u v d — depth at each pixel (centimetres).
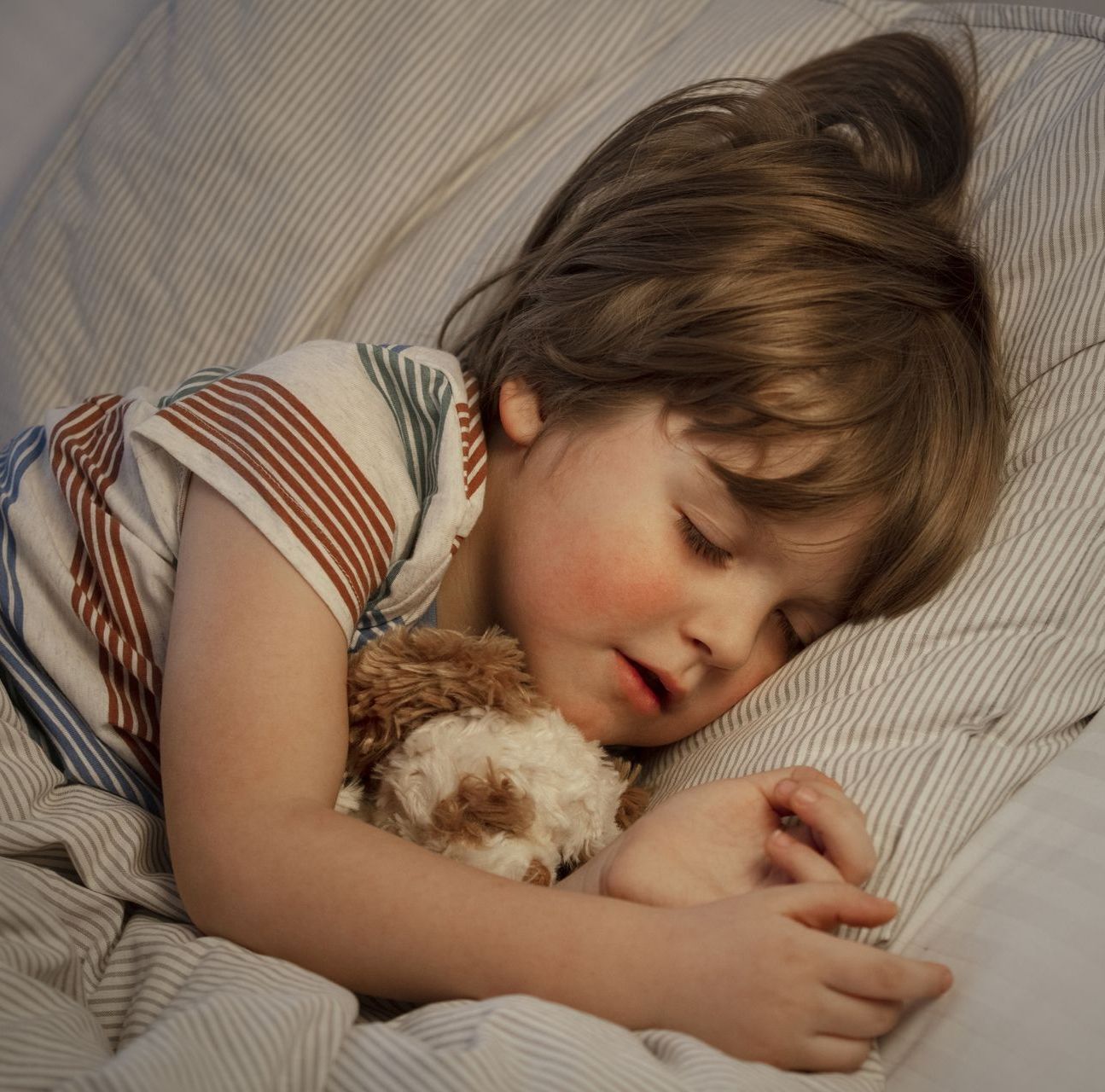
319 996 55
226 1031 50
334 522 77
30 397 125
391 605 82
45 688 83
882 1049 63
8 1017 53
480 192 119
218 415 81
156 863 77
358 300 119
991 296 96
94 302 125
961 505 84
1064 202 97
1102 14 131
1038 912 65
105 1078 46
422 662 74
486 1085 49
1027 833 71
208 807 67
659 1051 56
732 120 102
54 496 89
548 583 83
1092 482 86
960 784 73
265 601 73
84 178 129
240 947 65
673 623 81
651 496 81
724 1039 58
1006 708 78
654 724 86
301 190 119
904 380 84
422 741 71
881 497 81
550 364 90
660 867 66
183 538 79
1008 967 63
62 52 137
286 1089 50
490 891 62
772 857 65
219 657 72
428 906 62
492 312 104
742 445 80
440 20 123
